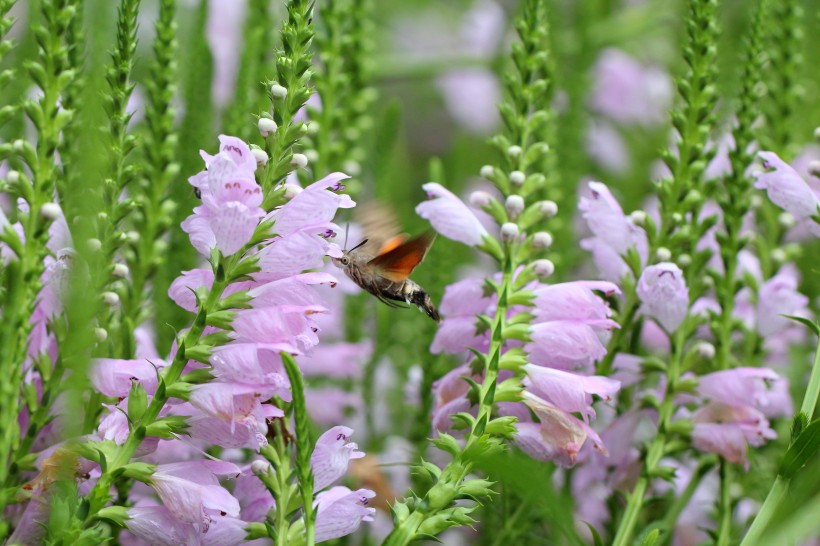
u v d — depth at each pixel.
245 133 1.15
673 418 1.15
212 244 1.03
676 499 1.18
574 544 1.01
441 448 1.05
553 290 1.08
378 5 1.98
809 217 1.10
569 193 1.28
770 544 1.03
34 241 1.00
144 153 1.10
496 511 1.15
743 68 1.15
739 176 1.15
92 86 1.01
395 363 1.29
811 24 1.32
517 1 1.82
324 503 1.05
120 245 1.04
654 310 1.12
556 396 1.07
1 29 1.02
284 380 1.02
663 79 1.60
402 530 1.04
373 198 1.29
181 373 1.03
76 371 0.99
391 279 1.14
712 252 1.14
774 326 1.17
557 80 1.31
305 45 1.03
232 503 1.03
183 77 1.24
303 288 1.03
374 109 1.64
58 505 1.01
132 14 1.04
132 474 1.02
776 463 1.16
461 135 1.42
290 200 1.03
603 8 1.56
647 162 1.42
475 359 1.09
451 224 1.10
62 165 1.05
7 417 1.00
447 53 1.86
